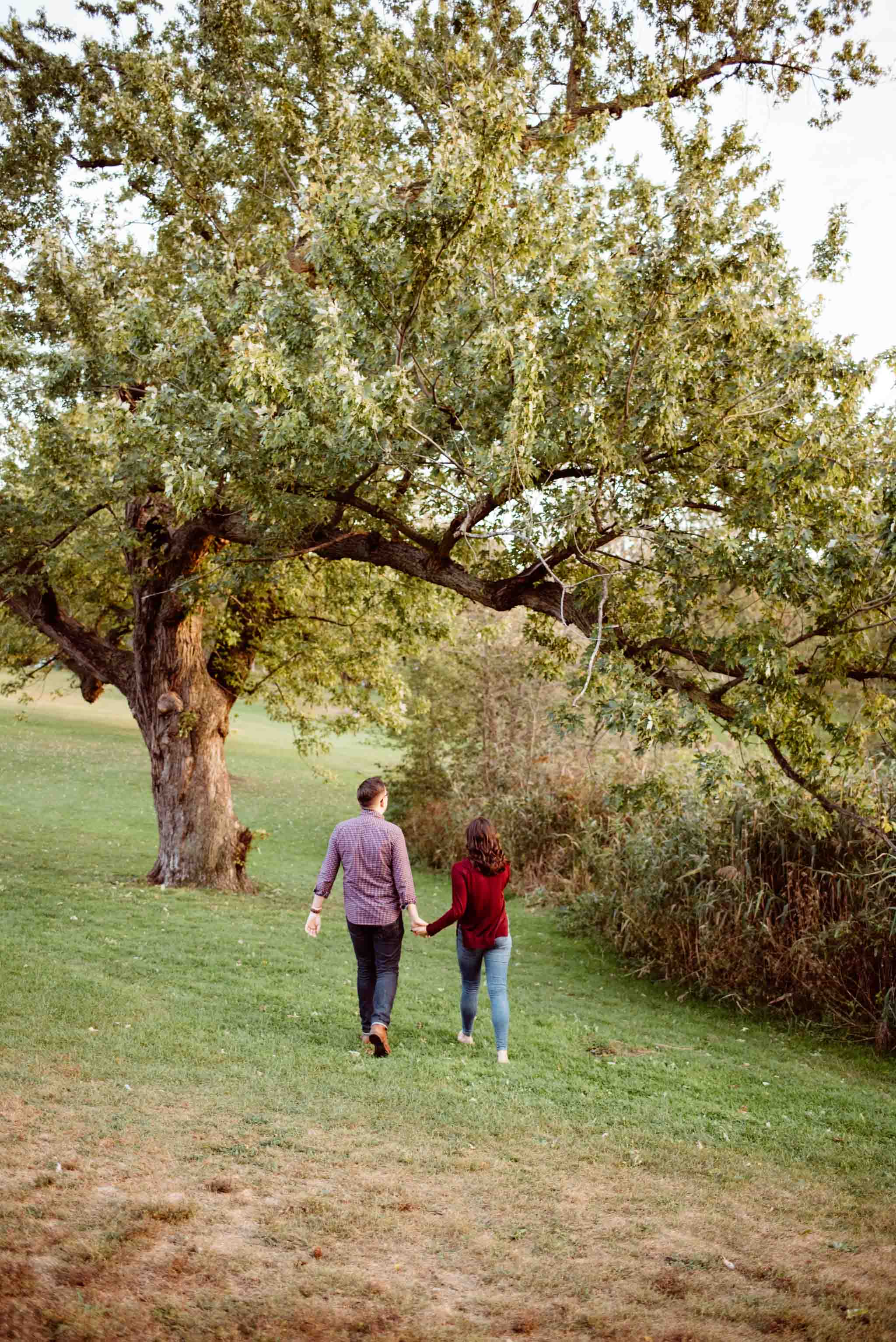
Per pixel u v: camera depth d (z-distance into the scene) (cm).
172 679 1500
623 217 891
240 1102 560
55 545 1429
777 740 805
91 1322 296
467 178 792
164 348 929
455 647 2173
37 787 2573
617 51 1338
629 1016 990
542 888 1680
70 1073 570
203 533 1386
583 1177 509
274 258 974
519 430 738
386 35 1229
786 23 1348
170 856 1501
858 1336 341
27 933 1032
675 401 827
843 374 897
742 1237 445
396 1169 480
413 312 842
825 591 784
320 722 1927
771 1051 904
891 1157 627
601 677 750
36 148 1320
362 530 1098
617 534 850
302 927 1263
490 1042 813
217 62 1245
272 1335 303
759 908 1050
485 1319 330
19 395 1236
